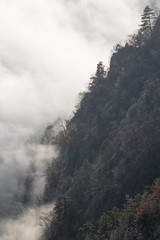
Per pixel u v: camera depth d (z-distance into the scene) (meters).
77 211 130.38
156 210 85.06
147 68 172.50
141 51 186.38
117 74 187.12
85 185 139.38
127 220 88.38
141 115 141.50
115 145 141.12
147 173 115.62
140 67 174.88
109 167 133.38
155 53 176.50
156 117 133.75
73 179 150.50
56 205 134.50
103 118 166.12
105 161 139.38
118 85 176.62
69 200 133.38
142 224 85.06
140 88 164.88
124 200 115.88
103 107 177.12
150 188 106.50
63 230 129.38
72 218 129.75
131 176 118.88
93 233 109.00
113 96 174.88
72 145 175.62
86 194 134.50
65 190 158.25
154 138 124.31
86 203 130.75
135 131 135.38
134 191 114.81
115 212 102.12
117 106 167.38
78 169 160.25
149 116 136.62
